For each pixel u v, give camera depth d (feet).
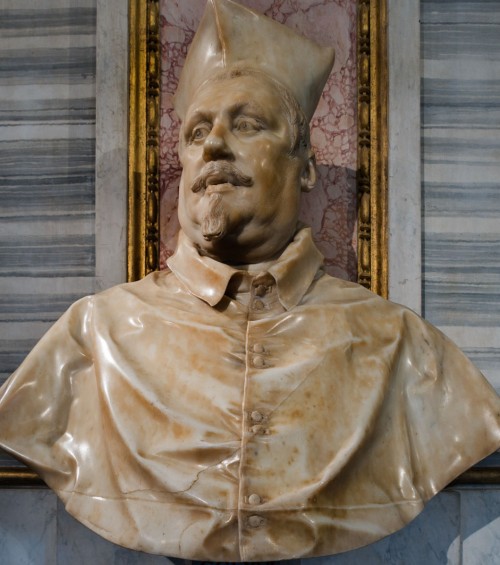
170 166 8.52
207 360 6.72
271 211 7.06
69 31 8.73
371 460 6.70
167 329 6.91
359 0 8.75
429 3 8.79
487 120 8.70
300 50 7.61
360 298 7.30
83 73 8.66
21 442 6.84
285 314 6.98
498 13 8.80
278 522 6.22
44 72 8.68
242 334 6.84
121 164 8.45
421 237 8.47
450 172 8.62
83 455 6.79
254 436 6.39
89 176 8.52
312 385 6.66
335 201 8.50
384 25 8.73
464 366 7.22
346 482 6.53
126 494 6.43
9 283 8.39
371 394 6.77
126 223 8.38
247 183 6.97
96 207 8.40
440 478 6.88
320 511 6.32
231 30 7.45
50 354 7.06
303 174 7.60
